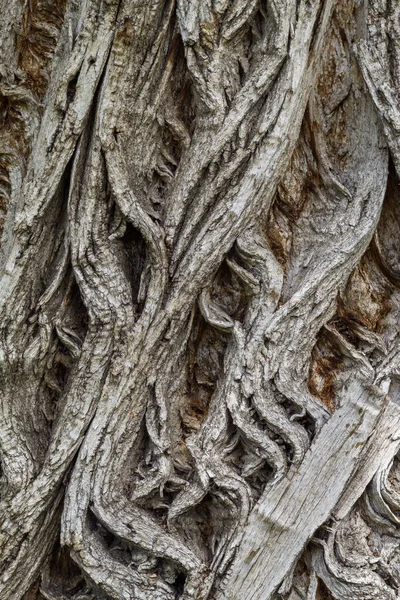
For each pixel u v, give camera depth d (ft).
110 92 6.93
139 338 6.90
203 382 7.06
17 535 6.88
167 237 6.98
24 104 7.20
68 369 7.04
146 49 6.98
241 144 6.97
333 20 7.21
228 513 6.88
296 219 7.14
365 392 6.91
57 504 6.91
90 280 6.94
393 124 7.02
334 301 7.02
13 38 7.20
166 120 7.05
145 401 6.95
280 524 6.86
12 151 7.20
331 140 7.21
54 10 7.25
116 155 6.94
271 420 6.88
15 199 7.14
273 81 6.97
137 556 6.82
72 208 6.97
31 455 6.94
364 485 6.92
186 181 6.98
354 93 7.18
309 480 6.88
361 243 7.02
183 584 6.81
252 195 6.95
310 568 6.91
